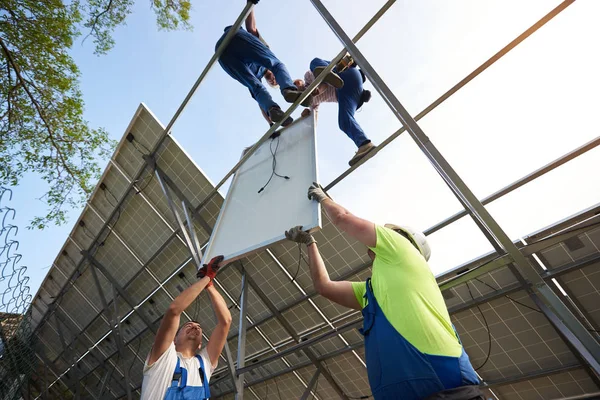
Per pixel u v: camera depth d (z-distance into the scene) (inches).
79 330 468.1
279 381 320.2
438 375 47.8
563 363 197.6
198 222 277.6
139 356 425.4
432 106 160.4
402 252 61.1
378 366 52.2
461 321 224.5
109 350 454.0
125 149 287.7
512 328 208.2
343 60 160.1
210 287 118.2
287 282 265.3
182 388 92.0
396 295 55.9
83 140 316.5
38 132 307.0
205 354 108.7
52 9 277.6
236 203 160.2
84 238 374.3
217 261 122.1
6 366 332.5
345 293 76.3
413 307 53.7
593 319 185.0
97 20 292.7
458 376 48.0
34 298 494.9
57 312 475.8
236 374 225.3
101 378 502.3
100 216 341.4
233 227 150.6
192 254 233.5
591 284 181.0
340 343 266.2
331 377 280.2
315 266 87.4
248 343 316.5
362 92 172.4
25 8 269.7
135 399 472.1
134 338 399.5
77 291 433.1
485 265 151.5
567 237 148.8
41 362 563.8
